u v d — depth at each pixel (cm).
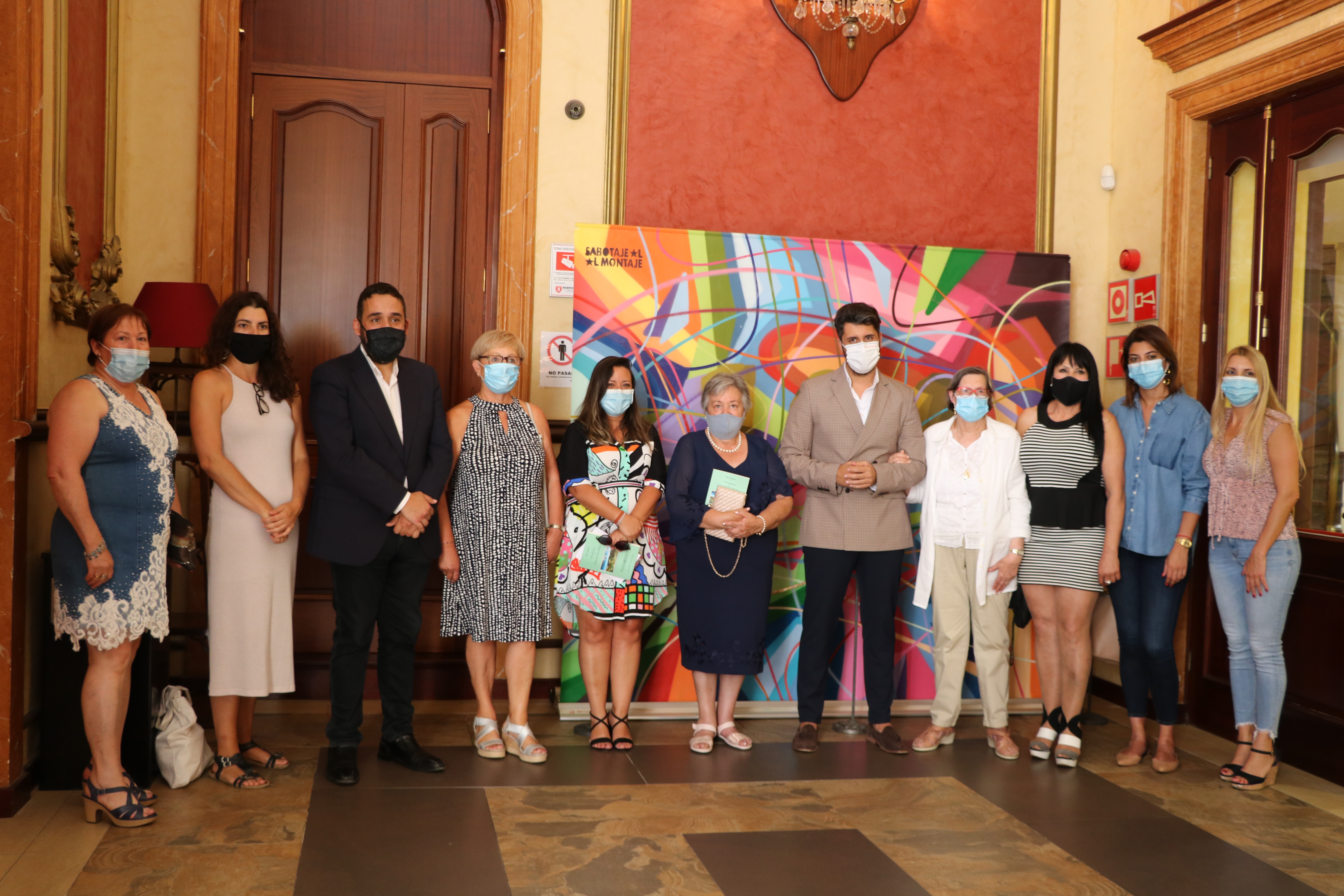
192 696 409
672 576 416
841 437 381
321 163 432
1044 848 289
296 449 341
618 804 316
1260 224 405
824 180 457
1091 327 483
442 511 358
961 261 441
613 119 437
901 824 305
